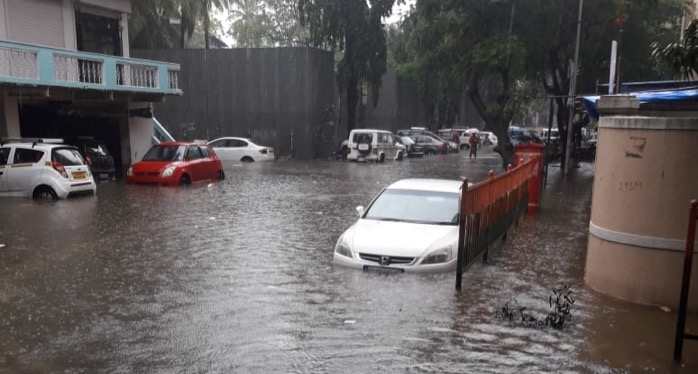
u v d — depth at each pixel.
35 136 19.91
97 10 21.03
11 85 15.80
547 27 23.30
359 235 8.13
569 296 6.73
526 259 8.84
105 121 22.19
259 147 30.47
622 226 6.53
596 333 5.65
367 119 43.34
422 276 7.57
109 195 16.17
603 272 6.86
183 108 34.53
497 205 9.24
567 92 27.14
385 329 5.77
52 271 8.00
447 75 28.17
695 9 25.16
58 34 19.53
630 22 24.08
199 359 5.05
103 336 5.57
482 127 72.75
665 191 6.15
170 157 19.47
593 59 25.86
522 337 5.57
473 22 23.25
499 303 6.58
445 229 8.30
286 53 33.09
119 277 7.71
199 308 6.42
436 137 42.81
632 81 26.44
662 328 5.77
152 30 35.56
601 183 6.89
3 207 13.70
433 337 5.57
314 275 7.76
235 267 8.27
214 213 13.34
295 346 5.35
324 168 27.67
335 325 5.88
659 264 6.28
